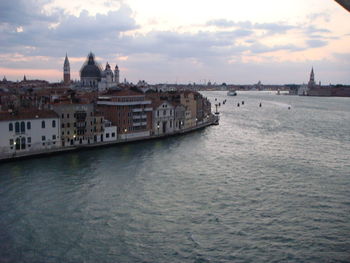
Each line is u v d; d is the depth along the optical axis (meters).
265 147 142.38
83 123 137.12
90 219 69.50
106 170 103.19
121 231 65.00
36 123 123.69
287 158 121.44
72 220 68.88
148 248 59.62
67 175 97.50
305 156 124.88
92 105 140.25
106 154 126.25
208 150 135.38
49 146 128.12
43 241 61.12
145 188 87.38
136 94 164.38
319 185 90.81
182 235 63.88
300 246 60.59
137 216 71.19
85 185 89.00
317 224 68.38
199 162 114.56
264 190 86.75
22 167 105.62
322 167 109.00
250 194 83.88
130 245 60.44
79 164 110.19
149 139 160.38
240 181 93.88
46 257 56.53
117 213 72.38
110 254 57.75
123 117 154.62
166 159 118.56
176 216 71.38
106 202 77.94
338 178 97.12
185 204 77.44
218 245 60.75
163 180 94.06
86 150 133.50
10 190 84.44
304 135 177.62
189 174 100.00
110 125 150.12
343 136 174.38
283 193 84.75
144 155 124.88
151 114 169.50
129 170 103.50
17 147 119.94
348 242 61.84
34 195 81.38
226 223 68.56
